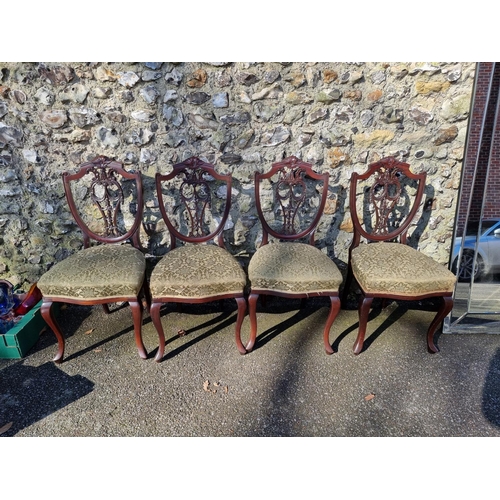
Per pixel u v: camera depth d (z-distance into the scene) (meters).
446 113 1.97
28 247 2.23
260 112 1.99
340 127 2.02
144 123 2.00
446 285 1.67
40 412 1.54
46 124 1.97
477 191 1.94
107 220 2.03
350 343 1.94
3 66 1.85
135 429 1.47
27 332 1.89
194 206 2.16
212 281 1.66
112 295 1.68
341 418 1.51
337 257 2.29
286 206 2.14
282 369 1.76
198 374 1.74
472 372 1.73
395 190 2.12
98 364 1.80
